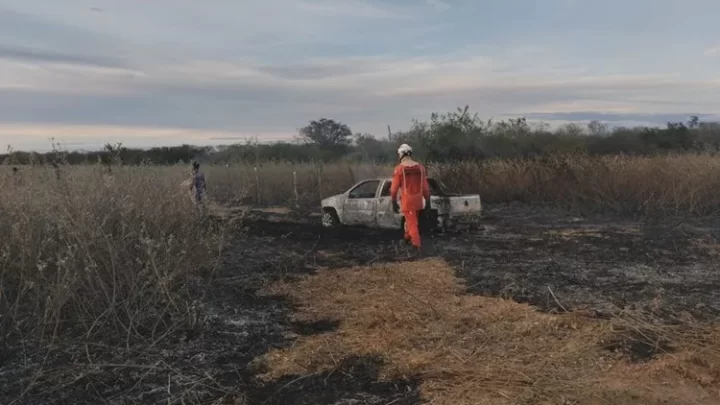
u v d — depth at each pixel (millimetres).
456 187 19750
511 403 4156
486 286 7629
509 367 4824
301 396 4418
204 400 4371
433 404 4191
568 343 5359
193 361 5145
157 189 7910
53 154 7738
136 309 5965
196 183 13047
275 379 4766
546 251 10258
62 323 5844
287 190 23438
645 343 5301
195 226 7977
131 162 8836
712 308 6449
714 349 5117
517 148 25812
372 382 4641
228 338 5746
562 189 17547
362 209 13750
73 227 6191
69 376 4754
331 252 10312
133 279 5918
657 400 4203
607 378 4590
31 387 4438
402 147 10195
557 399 4219
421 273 8422
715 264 8969
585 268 8797
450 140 25812
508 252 10195
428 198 10219
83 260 5770
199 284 7426
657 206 15273
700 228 12844
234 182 23547
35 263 5879
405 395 4371
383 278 8062
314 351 5301
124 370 4910
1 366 4934
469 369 4785
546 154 21531
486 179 19656
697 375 4586
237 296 7246
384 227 13266
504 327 5898
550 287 7562
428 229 12320
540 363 4914
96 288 6137
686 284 7695
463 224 12438
